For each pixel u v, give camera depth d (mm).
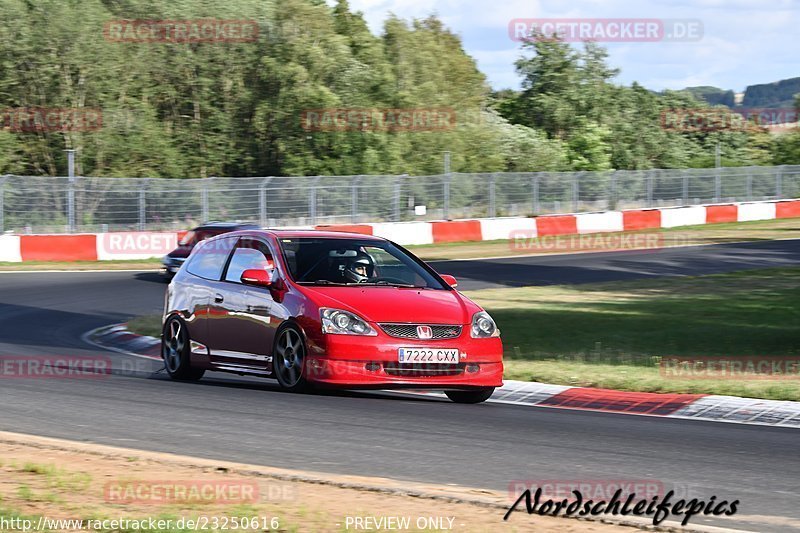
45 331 64250
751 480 25453
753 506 22781
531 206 165125
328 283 38969
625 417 36094
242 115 197000
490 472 25766
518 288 89062
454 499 22094
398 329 36500
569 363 48281
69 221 129750
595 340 56562
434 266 111938
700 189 186375
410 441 29594
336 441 29344
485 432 31469
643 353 51750
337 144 189625
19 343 57656
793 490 24453
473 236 150125
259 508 20969
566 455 28141
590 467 26578
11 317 70875
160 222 136500
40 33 175250
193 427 31266
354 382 35844
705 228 169750
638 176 178000
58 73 177125
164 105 197500
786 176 196875
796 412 36219
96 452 26812
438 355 36469
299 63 195875
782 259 116500
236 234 43219
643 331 60000
